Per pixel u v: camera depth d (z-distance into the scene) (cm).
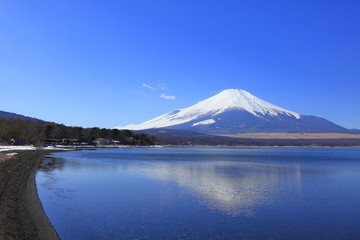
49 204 2958
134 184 4353
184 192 3728
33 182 4200
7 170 5303
